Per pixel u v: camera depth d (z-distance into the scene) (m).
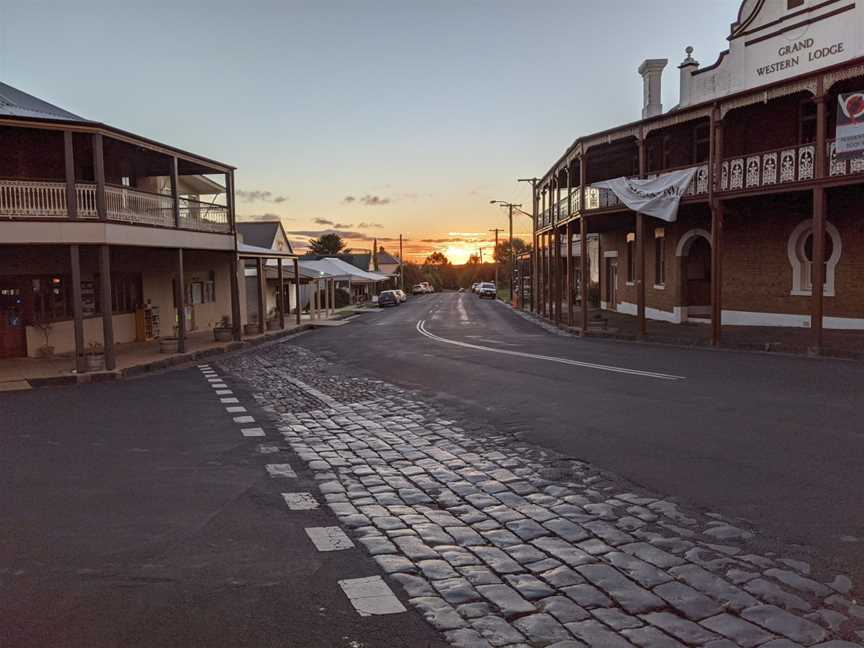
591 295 40.97
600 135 23.12
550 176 31.33
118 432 9.41
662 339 19.97
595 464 6.99
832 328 19.34
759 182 17.52
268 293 43.41
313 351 22.28
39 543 5.16
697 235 24.25
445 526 5.51
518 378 13.19
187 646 3.62
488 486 6.57
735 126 21.92
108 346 16.28
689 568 4.44
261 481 6.91
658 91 26.77
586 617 3.86
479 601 4.11
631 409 9.58
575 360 15.84
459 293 104.44
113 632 3.77
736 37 21.72
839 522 5.07
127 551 4.99
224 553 4.95
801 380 11.52
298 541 5.20
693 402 9.88
